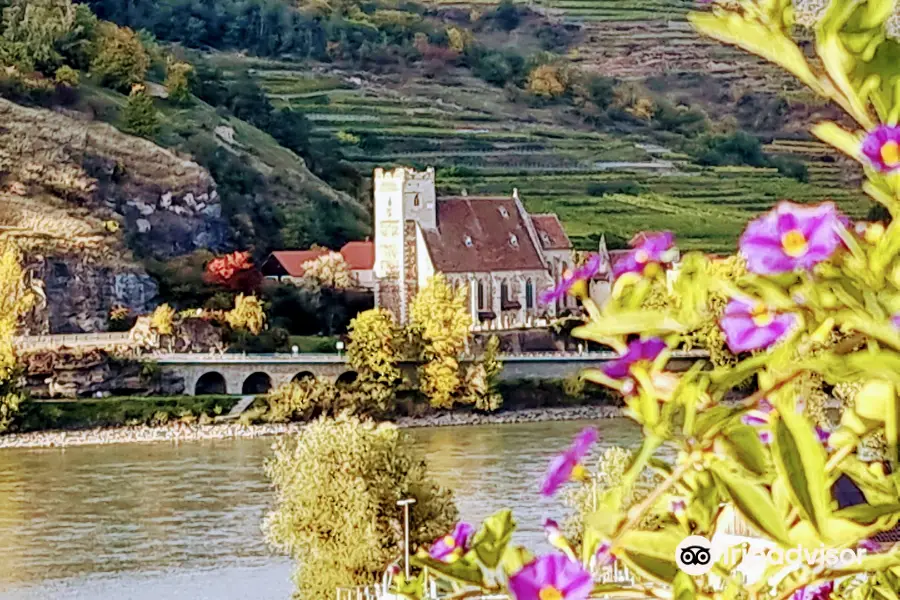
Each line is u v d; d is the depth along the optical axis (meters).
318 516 50.81
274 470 52.22
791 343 5.00
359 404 122.81
